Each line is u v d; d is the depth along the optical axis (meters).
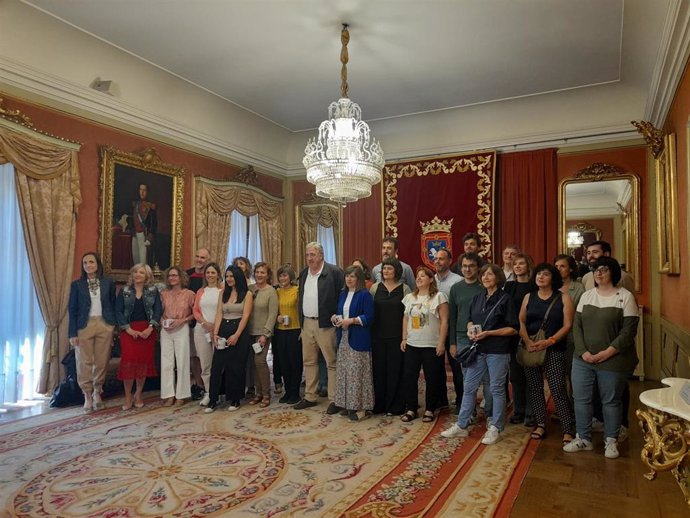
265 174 9.11
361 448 3.85
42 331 5.46
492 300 4.06
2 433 4.23
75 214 5.70
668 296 5.70
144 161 6.56
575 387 3.79
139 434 4.21
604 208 7.21
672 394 2.52
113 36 5.51
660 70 4.89
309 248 4.99
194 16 5.09
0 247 5.08
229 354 5.00
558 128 7.46
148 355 5.14
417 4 4.82
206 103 7.39
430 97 7.33
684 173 4.49
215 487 3.14
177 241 7.07
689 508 2.77
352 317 4.63
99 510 2.85
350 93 7.18
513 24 5.18
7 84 5.11
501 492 3.07
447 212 8.12
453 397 5.52
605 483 3.21
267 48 5.79
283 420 4.61
